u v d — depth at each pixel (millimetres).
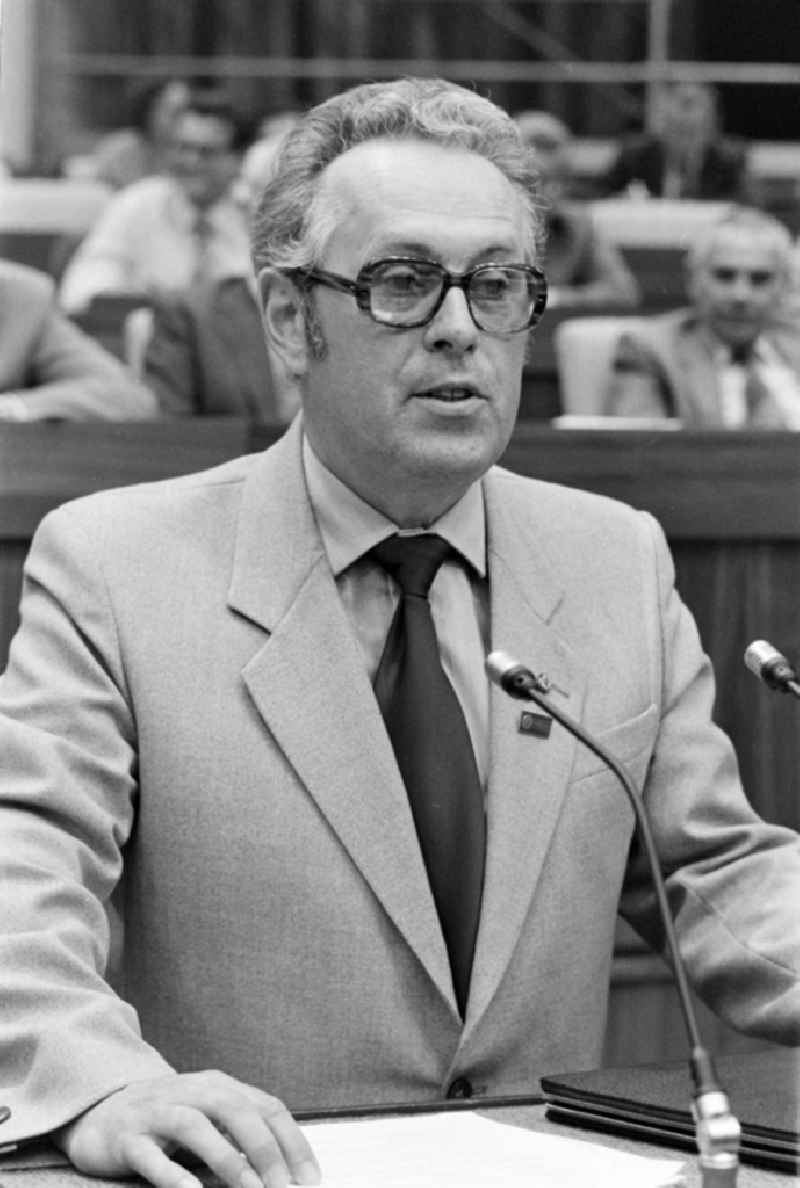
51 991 2670
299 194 3160
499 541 3322
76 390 7113
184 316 7625
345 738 3082
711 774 3344
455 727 3139
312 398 3180
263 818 3053
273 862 3043
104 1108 2490
